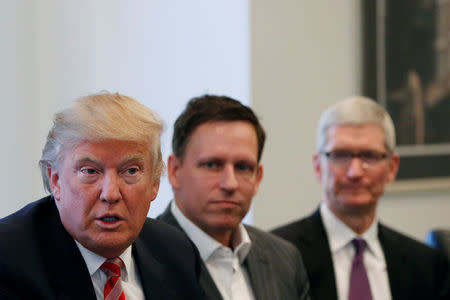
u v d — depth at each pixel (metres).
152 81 4.62
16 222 1.51
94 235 1.44
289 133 4.57
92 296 1.48
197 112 2.25
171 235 1.81
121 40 4.66
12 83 4.38
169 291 1.66
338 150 3.09
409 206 5.10
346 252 3.14
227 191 2.19
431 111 5.12
